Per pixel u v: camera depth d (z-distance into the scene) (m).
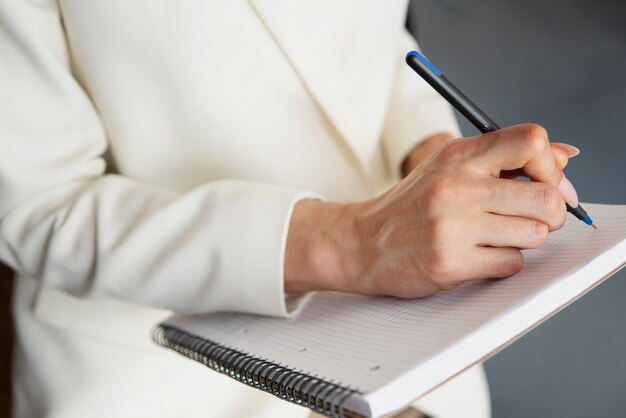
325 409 0.48
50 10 0.74
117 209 0.72
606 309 1.74
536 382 1.60
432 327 0.53
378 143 0.93
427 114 0.94
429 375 0.47
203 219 0.66
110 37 0.73
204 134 0.78
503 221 0.55
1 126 0.72
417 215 0.57
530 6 2.95
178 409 0.86
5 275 1.74
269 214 0.64
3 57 0.72
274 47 0.76
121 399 0.85
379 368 0.49
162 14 0.72
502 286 0.56
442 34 2.86
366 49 0.85
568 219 0.64
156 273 0.67
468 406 0.97
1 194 0.75
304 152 0.82
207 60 0.74
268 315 0.66
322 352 0.55
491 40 2.78
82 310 0.85
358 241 0.61
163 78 0.75
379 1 0.83
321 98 0.78
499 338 0.50
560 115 2.32
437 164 0.58
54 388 0.85
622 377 1.58
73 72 0.79
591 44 2.66
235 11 0.73
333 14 0.77
